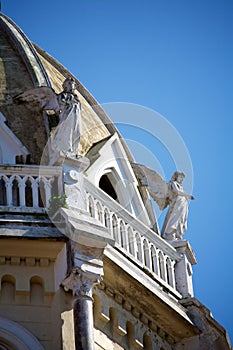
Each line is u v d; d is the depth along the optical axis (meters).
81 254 51.62
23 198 52.81
